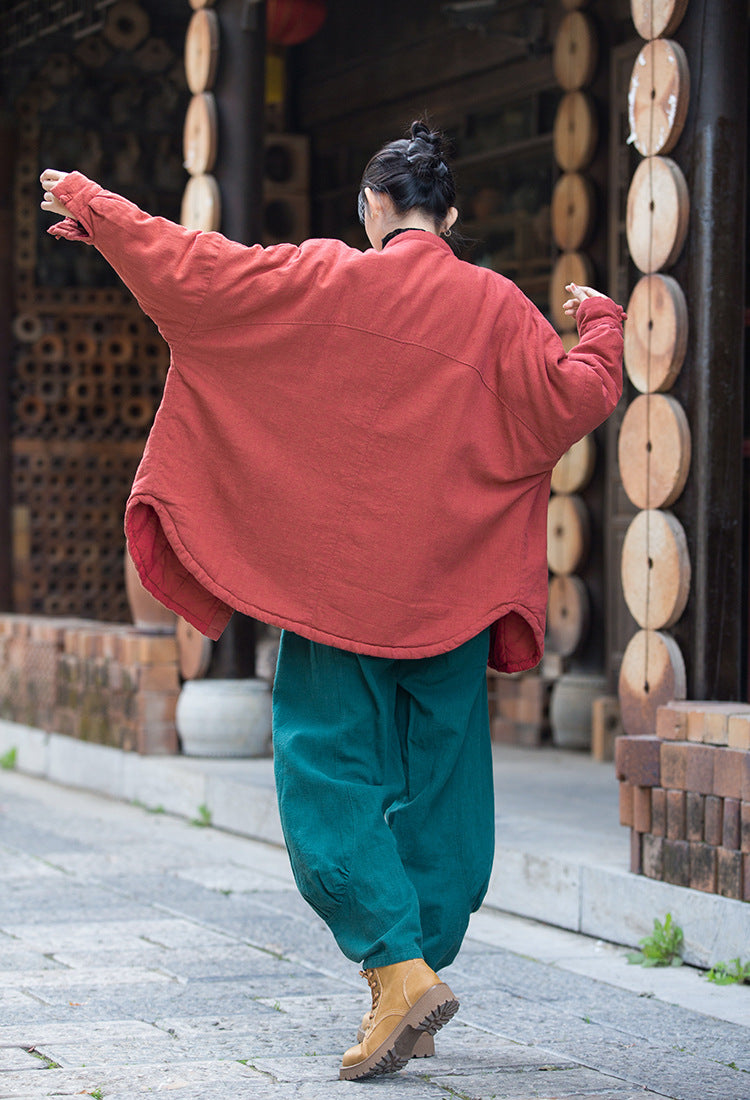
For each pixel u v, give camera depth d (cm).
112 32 1617
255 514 399
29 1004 506
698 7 661
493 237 1293
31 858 822
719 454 661
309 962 583
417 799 416
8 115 1642
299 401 396
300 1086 401
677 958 585
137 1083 403
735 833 564
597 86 1089
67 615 1694
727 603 662
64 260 1688
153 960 582
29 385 1684
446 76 1330
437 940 417
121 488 1706
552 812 798
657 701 663
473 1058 441
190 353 394
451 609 407
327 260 396
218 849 857
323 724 405
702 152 660
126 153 1670
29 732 1215
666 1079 423
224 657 1034
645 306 673
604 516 1095
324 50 1527
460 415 400
